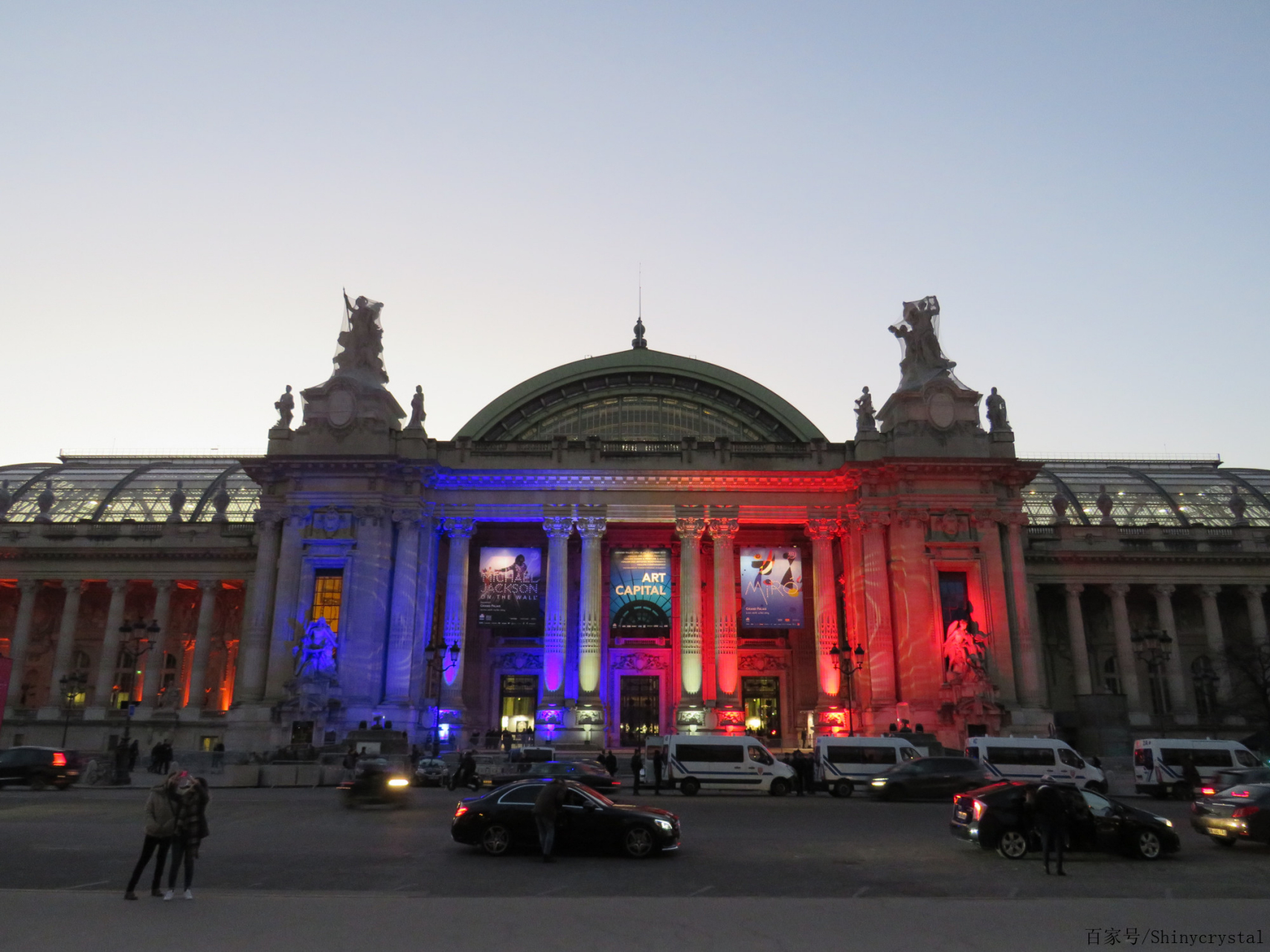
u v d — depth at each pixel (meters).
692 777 43.09
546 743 61.78
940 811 35.16
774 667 72.75
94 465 93.38
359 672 62.06
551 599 65.44
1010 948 12.52
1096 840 22.83
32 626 79.00
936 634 63.06
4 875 18.69
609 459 68.69
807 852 23.28
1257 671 70.56
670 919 14.09
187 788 15.51
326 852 22.56
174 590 77.19
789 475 66.88
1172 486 88.88
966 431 67.25
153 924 13.39
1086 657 73.62
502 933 13.09
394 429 69.44
